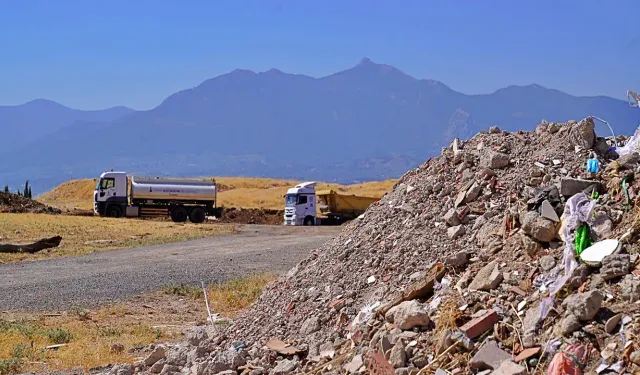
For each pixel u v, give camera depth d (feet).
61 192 414.62
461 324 24.54
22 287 72.23
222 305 60.64
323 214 197.57
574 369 20.26
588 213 25.95
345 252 34.30
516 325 23.45
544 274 25.03
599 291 22.09
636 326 20.70
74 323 53.01
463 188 33.06
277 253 104.58
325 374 25.77
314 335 29.84
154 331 49.03
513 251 27.20
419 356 24.04
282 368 27.96
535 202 28.14
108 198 188.85
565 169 30.71
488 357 22.26
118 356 41.11
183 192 190.60
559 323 22.07
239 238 135.54
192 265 90.43
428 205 33.94
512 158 33.55
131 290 69.67
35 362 39.96
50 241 112.06
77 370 37.78
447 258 28.37
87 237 131.13
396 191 37.65
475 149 35.78
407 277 29.63
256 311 35.17
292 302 32.94
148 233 141.69
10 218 163.94
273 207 284.20
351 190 338.13
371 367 24.44
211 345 34.09
